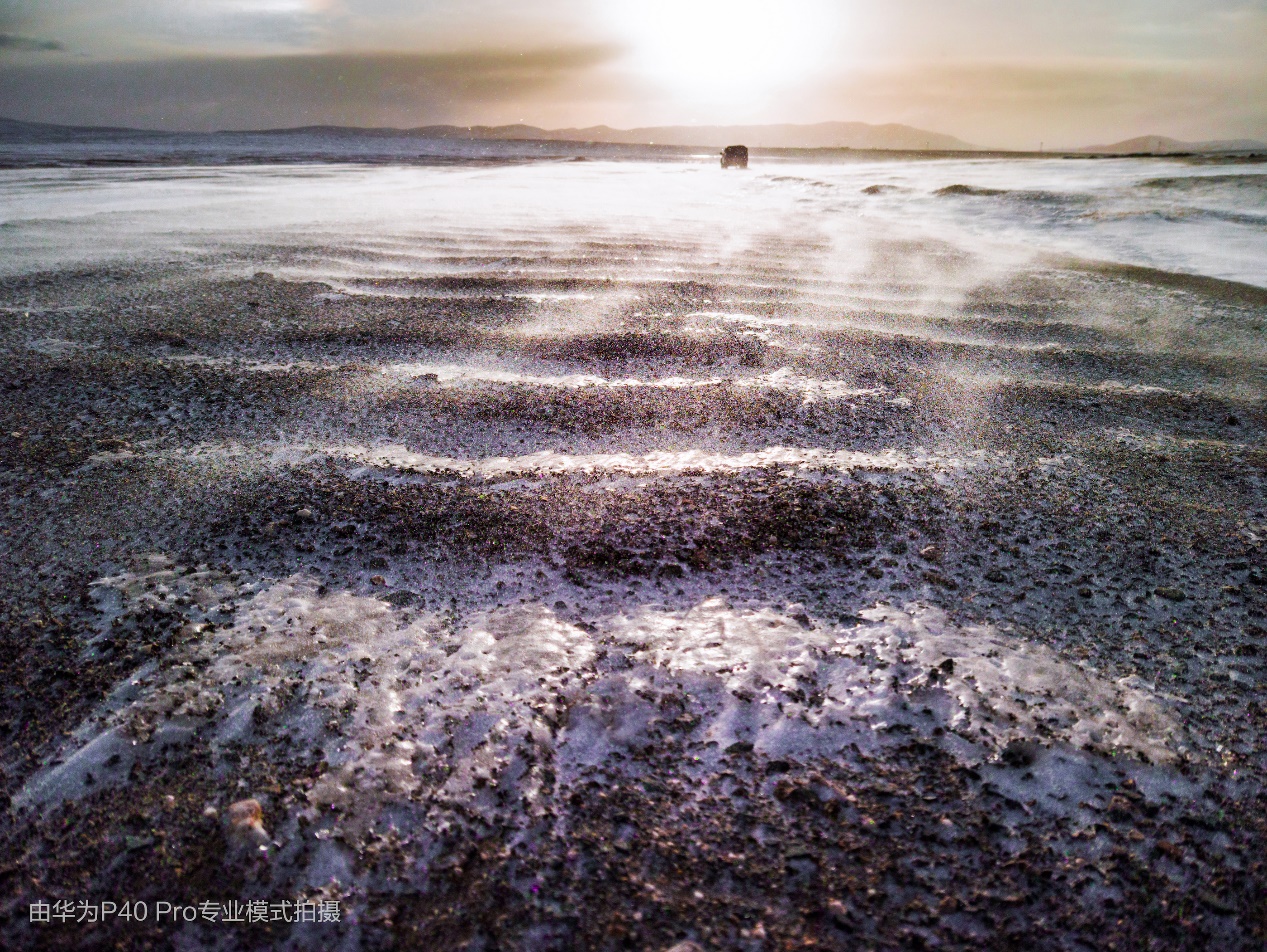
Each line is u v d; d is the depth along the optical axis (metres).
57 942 1.89
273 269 9.70
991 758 2.41
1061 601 3.18
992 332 7.24
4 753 2.40
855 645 2.90
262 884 2.02
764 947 1.86
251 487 4.01
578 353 6.26
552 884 2.01
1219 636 2.97
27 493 3.91
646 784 2.33
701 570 3.37
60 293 8.11
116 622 2.96
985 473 4.27
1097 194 18.69
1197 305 8.45
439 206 18.25
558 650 2.87
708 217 17.25
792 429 4.82
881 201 21.19
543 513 3.80
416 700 2.62
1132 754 2.42
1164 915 1.96
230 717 2.52
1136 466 4.39
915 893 2.00
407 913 1.95
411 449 4.53
